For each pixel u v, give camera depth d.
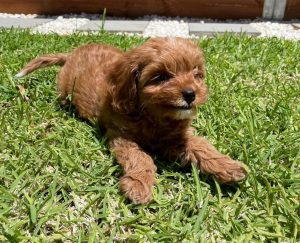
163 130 0.47
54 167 0.46
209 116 0.57
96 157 0.47
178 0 1.32
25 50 0.81
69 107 0.59
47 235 0.37
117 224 0.38
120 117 0.48
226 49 0.85
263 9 1.33
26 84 0.65
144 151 0.47
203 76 0.48
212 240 0.37
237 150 0.49
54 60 0.67
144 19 1.33
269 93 0.65
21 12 1.37
